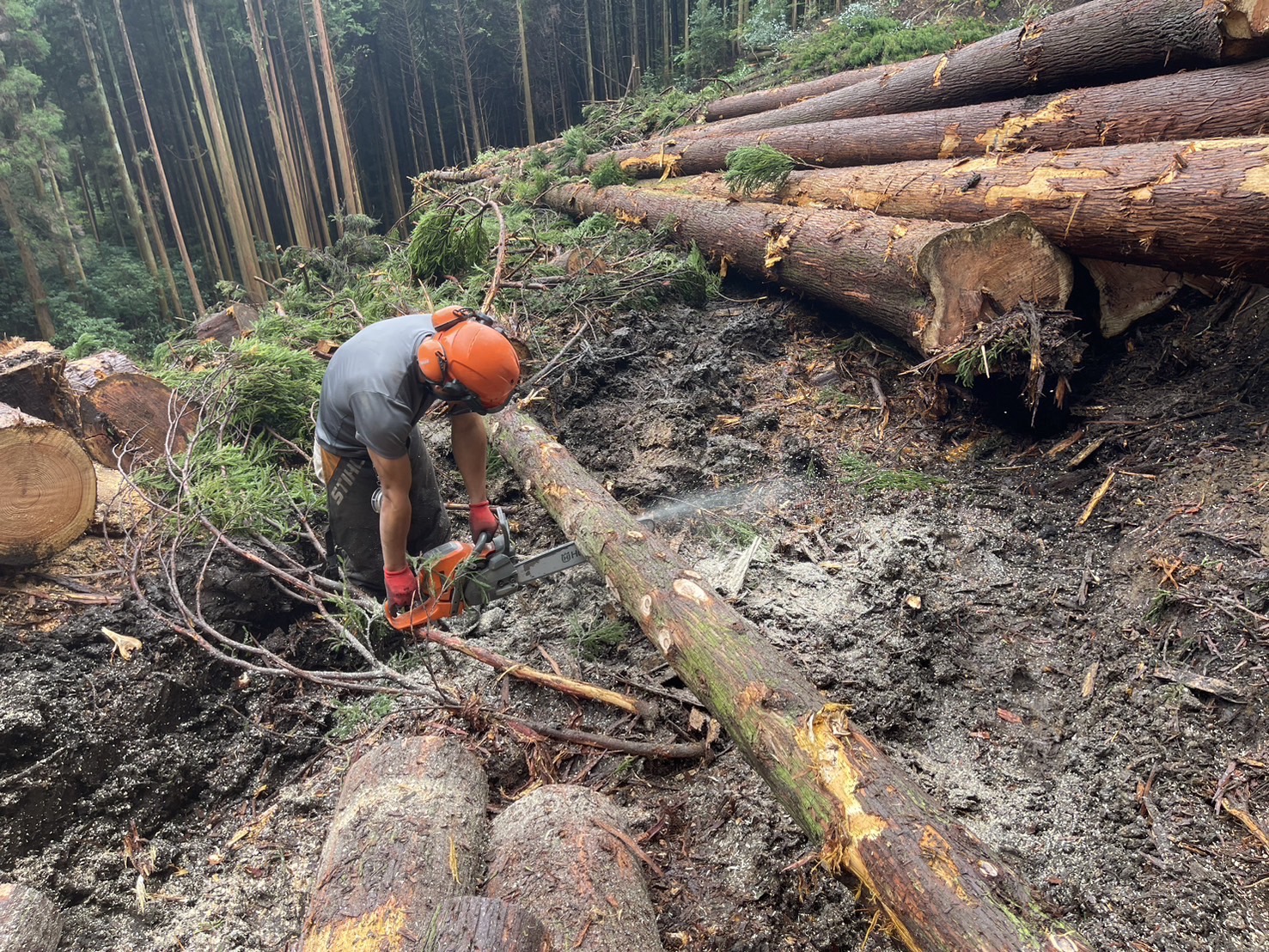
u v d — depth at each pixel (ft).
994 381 12.48
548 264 20.35
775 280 17.19
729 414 14.47
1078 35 14.32
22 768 8.06
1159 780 7.26
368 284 22.17
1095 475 11.23
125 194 47.34
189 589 10.55
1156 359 12.62
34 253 41.57
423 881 5.94
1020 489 11.59
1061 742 7.86
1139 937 6.00
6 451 9.88
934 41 30.19
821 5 47.37
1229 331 12.23
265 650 9.96
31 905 6.73
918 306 12.67
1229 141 10.36
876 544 10.82
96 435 13.04
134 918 7.33
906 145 17.13
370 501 9.56
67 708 8.68
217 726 9.55
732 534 11.55
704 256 20.02
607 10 64.23
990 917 4.72
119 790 8.30
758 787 7.63
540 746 8.25
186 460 12.35
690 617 7.84
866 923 6.31
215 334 24.13
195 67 54.08
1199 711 7.71
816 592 10.14
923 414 13.64
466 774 7.29
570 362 15.62
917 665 8.88
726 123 27.50
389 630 10.36
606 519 9.73
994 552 10.48
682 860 7.11
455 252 20.25
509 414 13.07
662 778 8.03
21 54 42.42
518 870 6.16
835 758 5.94
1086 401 12.49
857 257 14.02
